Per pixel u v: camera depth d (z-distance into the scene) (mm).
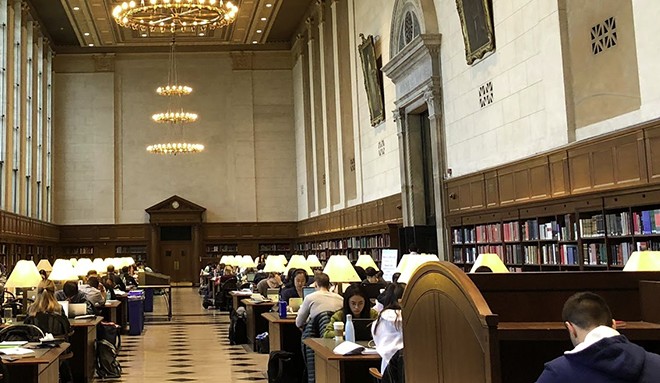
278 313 9617
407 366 3402
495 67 11766
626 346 2260
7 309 8477
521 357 3178
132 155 29859
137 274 20500
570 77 9609
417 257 7348
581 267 9047
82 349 8789
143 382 8984
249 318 12609
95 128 29562
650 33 7871
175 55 30453
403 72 15852
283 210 30453
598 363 2230
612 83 8750
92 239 29156
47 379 6176
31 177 24266
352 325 5984
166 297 24141
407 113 16078
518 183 10859
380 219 18203
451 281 2758
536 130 10430
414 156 16031
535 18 10367
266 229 30266
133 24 19719
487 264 7617
